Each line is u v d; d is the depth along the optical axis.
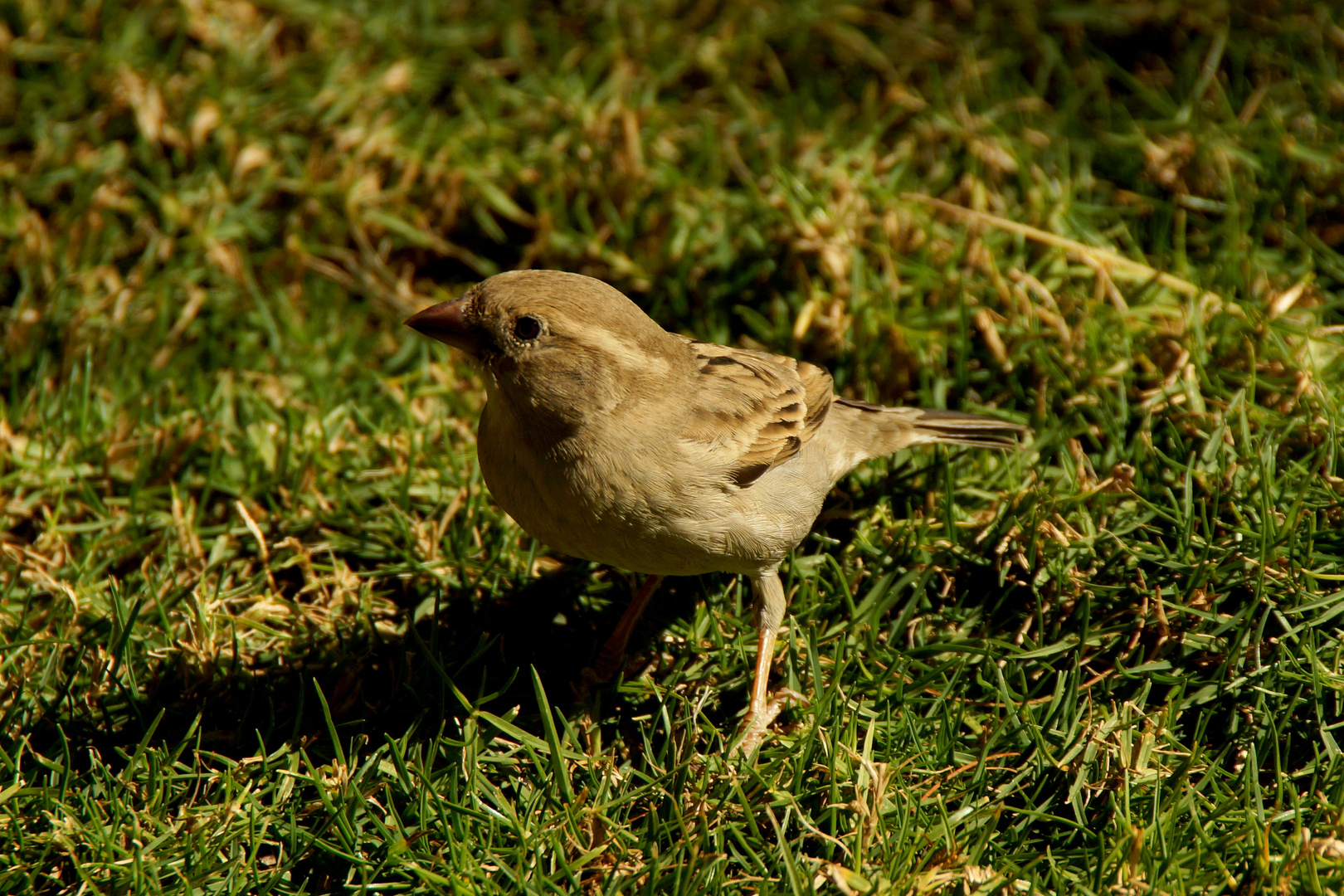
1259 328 8.25
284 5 11.11
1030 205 9.30
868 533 7.84
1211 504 7.36
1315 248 9.08
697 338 9.34
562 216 9.84
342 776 6.21
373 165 10.13
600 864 5.92
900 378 8.80
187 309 9.47
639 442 6.48
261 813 6.14
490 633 7.47
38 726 6.79
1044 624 7.16
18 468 8.31
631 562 6.83
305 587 7.68
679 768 6.16
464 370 9.30
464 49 11.02
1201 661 6.75
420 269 10.21
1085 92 10.34
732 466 6.65
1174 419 7.94
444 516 8.03
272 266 9.93
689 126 10.40
